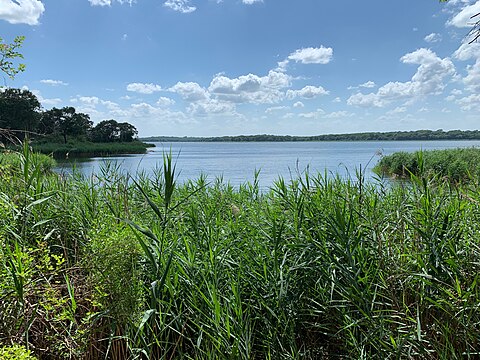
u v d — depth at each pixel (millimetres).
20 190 4207
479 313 2957
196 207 4688
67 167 6273
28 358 2197
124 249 2910
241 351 2664
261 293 3352
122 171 5316
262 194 5891
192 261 3232
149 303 3260
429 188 4062
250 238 3889
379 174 5164
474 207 4023
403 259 3529
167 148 3031
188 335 3254
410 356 2703
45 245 3303
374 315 3064
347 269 3117
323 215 3801
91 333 3039
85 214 4324
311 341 3348
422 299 3193
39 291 2893
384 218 3988
